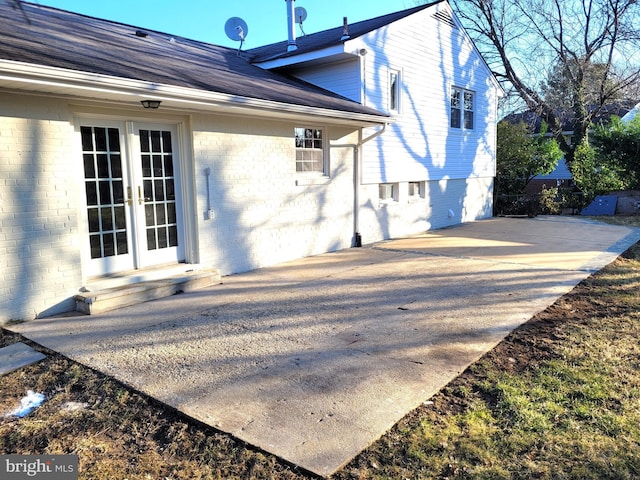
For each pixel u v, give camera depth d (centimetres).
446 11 1204
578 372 356
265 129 763
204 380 359
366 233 1022
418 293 602
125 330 475
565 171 2586
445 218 1320
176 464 261
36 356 408
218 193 698
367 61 973
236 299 589
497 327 467
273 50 1191
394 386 342
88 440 285
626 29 1842
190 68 724
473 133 1416
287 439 276
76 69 454
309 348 421
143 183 625
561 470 244
